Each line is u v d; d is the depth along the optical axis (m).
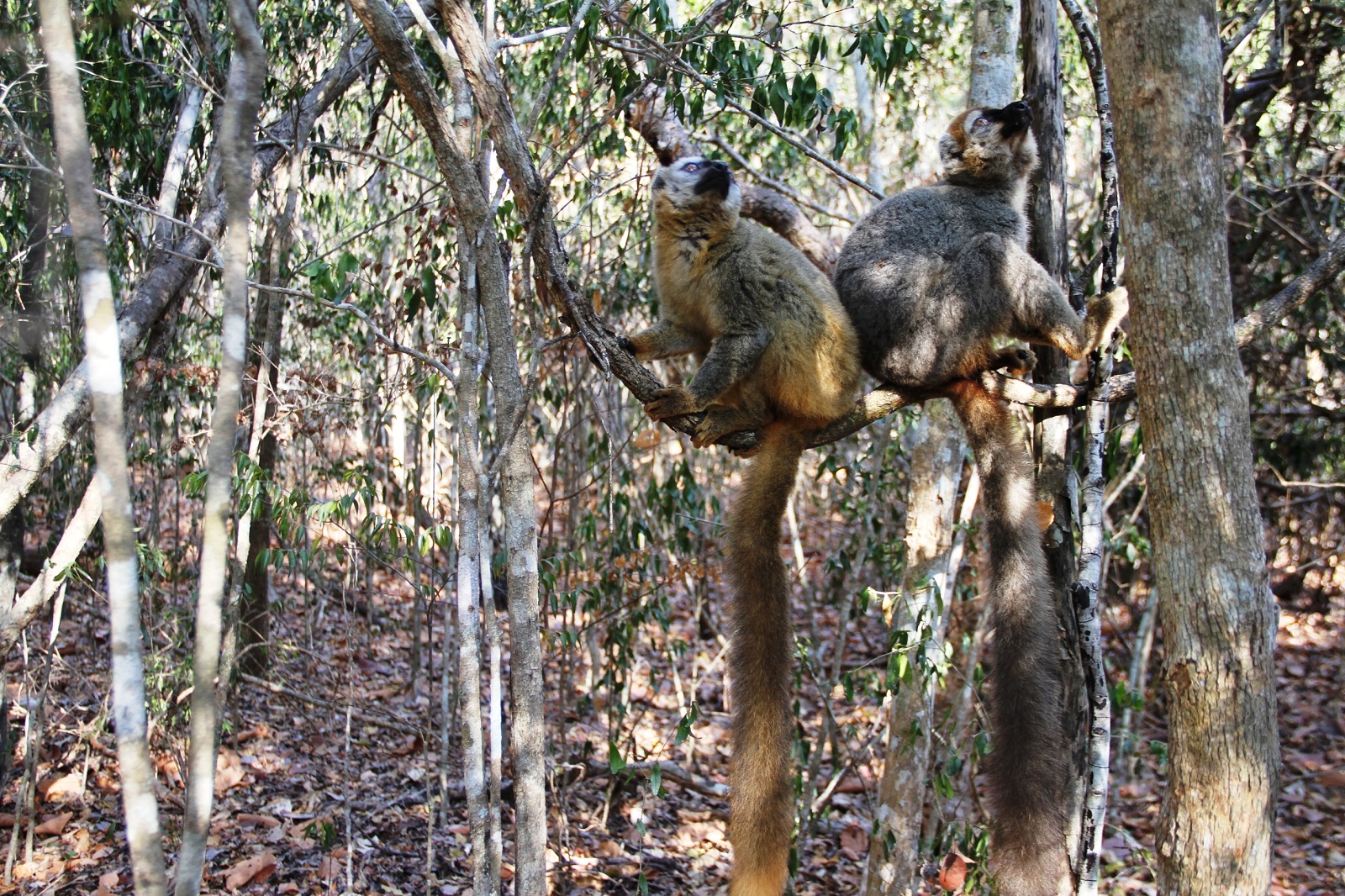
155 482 7.82
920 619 5.55
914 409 9.00
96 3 5.84
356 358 7.58
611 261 7.90
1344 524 10.91
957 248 5.00
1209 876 3.12
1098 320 4.53
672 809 8.22
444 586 7.18
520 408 3.62
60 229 6.29
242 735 7.80
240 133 2.25
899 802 6.14
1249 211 8.73
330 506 5.43
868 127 10.09
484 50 3.39
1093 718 4.65
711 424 4.55
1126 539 7.78
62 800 6.79
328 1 7.49
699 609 10.23
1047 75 5.10
